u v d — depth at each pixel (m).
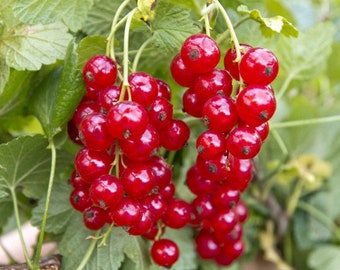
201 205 0.25
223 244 0.28
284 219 0.38
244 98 0.20
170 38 0.23
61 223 0.26
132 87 0.21
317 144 0.39
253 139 0.20
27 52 0.24
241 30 0.26
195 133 0.28
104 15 0.25
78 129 0.23
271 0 0.30
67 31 0.24
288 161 0.38
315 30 0.31
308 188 0.37
